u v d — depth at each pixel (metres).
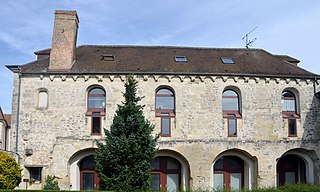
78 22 27.14
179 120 24.75
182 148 24.39
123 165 19.09
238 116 25.33
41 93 24.81
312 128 25.84
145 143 19.78
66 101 24.55
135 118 19.92
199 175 24.23
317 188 19.55
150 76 25.00
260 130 25.31
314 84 26.36
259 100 25.62
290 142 25.31
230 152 25.36
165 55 27.81
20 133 24.16
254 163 25.31
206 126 24.88
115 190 18.55
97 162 19.53
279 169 26.69
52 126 24.28
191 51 28.95
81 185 24.91
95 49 28.36
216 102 25.20
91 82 24.78
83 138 24.12
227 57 28.36
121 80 24.86
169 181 25.45
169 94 25.39
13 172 19.78
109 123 24.39
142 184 19.17
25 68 25.23
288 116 25.86
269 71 26.39
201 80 25.27
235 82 25.56
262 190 19.83
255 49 30.38
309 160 26.09
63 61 25.14
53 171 23.62
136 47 29.05
